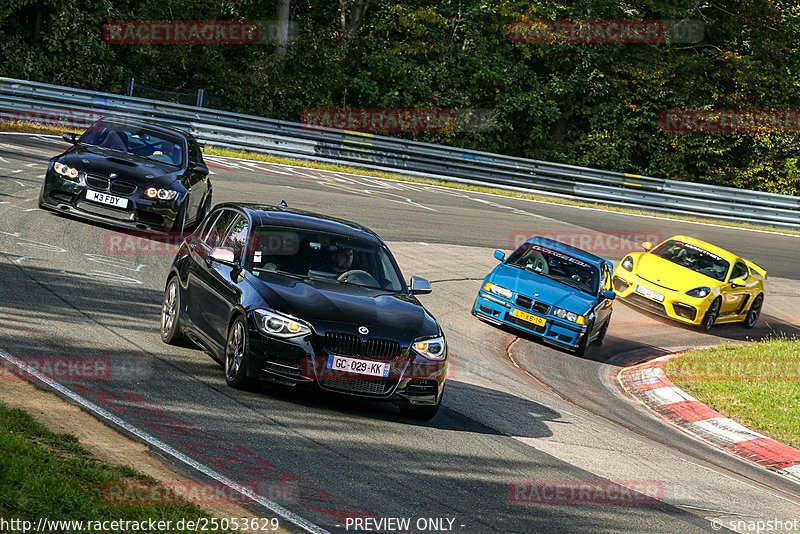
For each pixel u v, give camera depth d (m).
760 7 161.00
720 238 108.62
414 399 29.06
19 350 27.55
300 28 137.50
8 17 114.19
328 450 24.58
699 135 152.50
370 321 28.69
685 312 66.12
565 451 30.58
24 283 36.78
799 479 36.00
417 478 23.91
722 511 27.33
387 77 138.38
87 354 29.00
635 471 30.03
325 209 77.19
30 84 96.62
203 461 21.45
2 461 17.36
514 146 146.38
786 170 155.25
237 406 26.84
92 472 18.36
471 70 141.75
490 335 52.06
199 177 55.88
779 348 61.41
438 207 94.06
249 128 108.81
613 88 150.12
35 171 66.69
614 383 48.53
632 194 124.38
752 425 41.97
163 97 119.25
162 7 125.12
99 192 49.94
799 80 159.50
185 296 32.59
